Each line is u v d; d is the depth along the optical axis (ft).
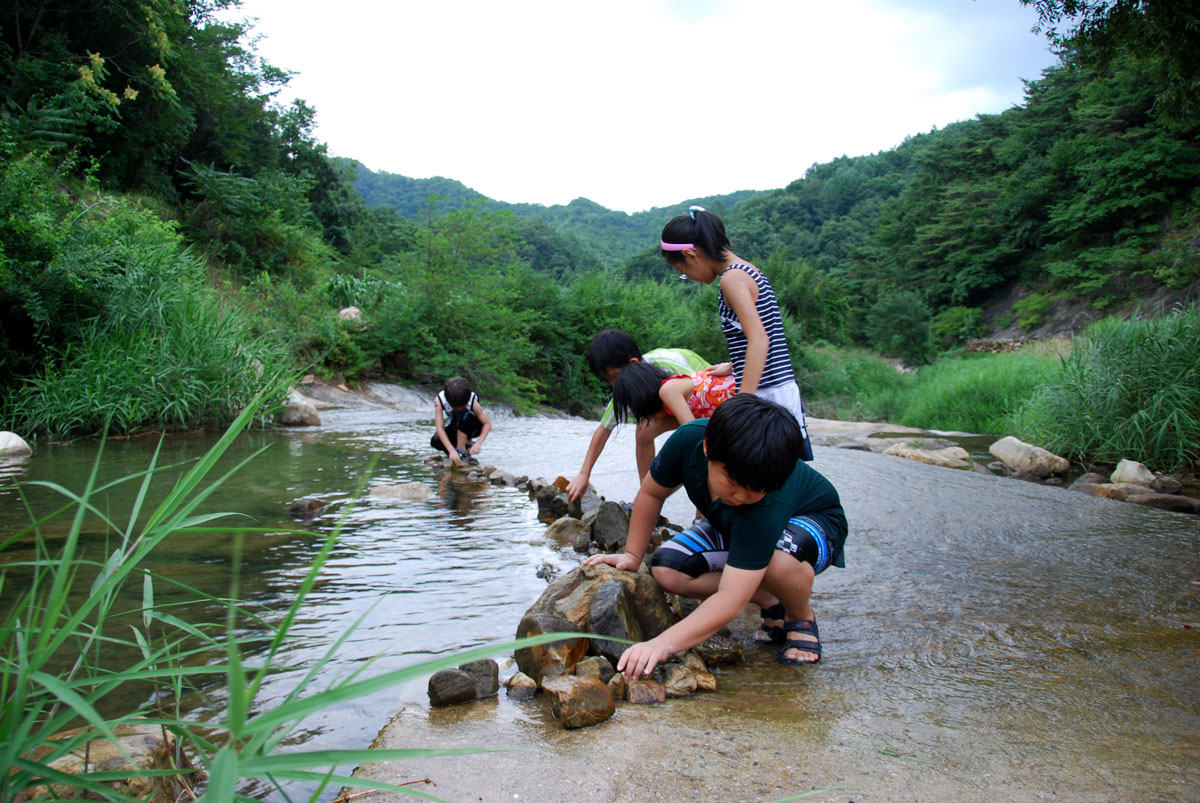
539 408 57.57
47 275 25.84
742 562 6.75
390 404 42.88
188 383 26.50
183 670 3.62
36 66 47.80
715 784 4.92
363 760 2.63
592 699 5.98
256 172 81.71
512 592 9.19
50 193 30.58
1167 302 103.45
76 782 3.09
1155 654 7.41
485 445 24.35
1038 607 8.88
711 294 89.45
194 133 73.20
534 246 340.18
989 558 11.04
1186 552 11.43
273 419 29.35
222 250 60.59
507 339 55.01
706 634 6.71
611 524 11.12
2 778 2.86
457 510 14.24
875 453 24.23
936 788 4.84
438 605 8.67
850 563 10.76
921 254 163.12
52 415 23.85
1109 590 9.55
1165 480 19.67
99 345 26.32
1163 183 114.32
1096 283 114.01
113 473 17.28
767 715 6.08
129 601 8.60
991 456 24.50
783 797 4.73
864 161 431.43
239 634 7.66
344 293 54.65
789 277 140.26
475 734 5.71
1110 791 4.80
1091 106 122.11
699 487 7.77
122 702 6.11
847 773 5.06
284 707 2.52
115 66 56.49
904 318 103.50
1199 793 4.77
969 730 5.75
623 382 10.51
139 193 60.39
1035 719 5.96
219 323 29.30
